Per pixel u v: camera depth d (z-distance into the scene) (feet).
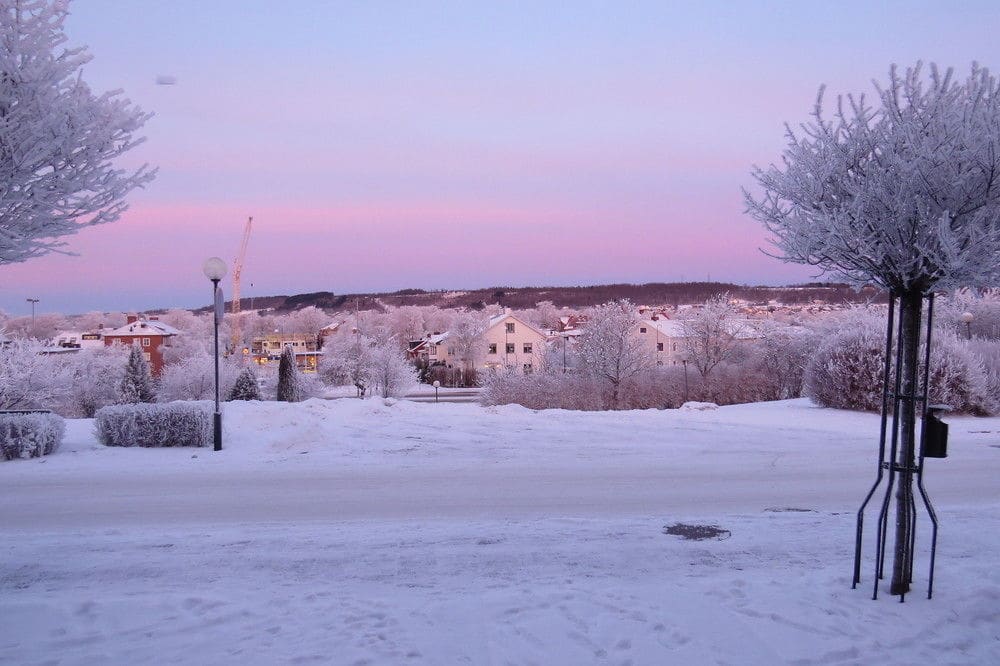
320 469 40.75
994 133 14.71
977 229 15.24
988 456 43.70
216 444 46.37
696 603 17.16
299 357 301.22
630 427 54.60
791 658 14.17
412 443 48.34
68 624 16.53
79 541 24.93
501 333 251.80
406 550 23.36
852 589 18.13
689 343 144.46
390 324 359.25
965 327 124.57
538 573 20.77
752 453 45.37
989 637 15.25
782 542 23.70
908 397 17.21
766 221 18.34
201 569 21.52
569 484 36.19
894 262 16.58
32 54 16.88
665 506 31.01
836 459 43.16
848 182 16.69
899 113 16.52
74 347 254.27
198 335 287.69
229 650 14.84
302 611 17.20
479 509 30.81
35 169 17.07
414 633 15.64
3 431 43.80
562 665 13.97
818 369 73.05
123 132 18.56
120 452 45.85
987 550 22.49
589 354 130.21
